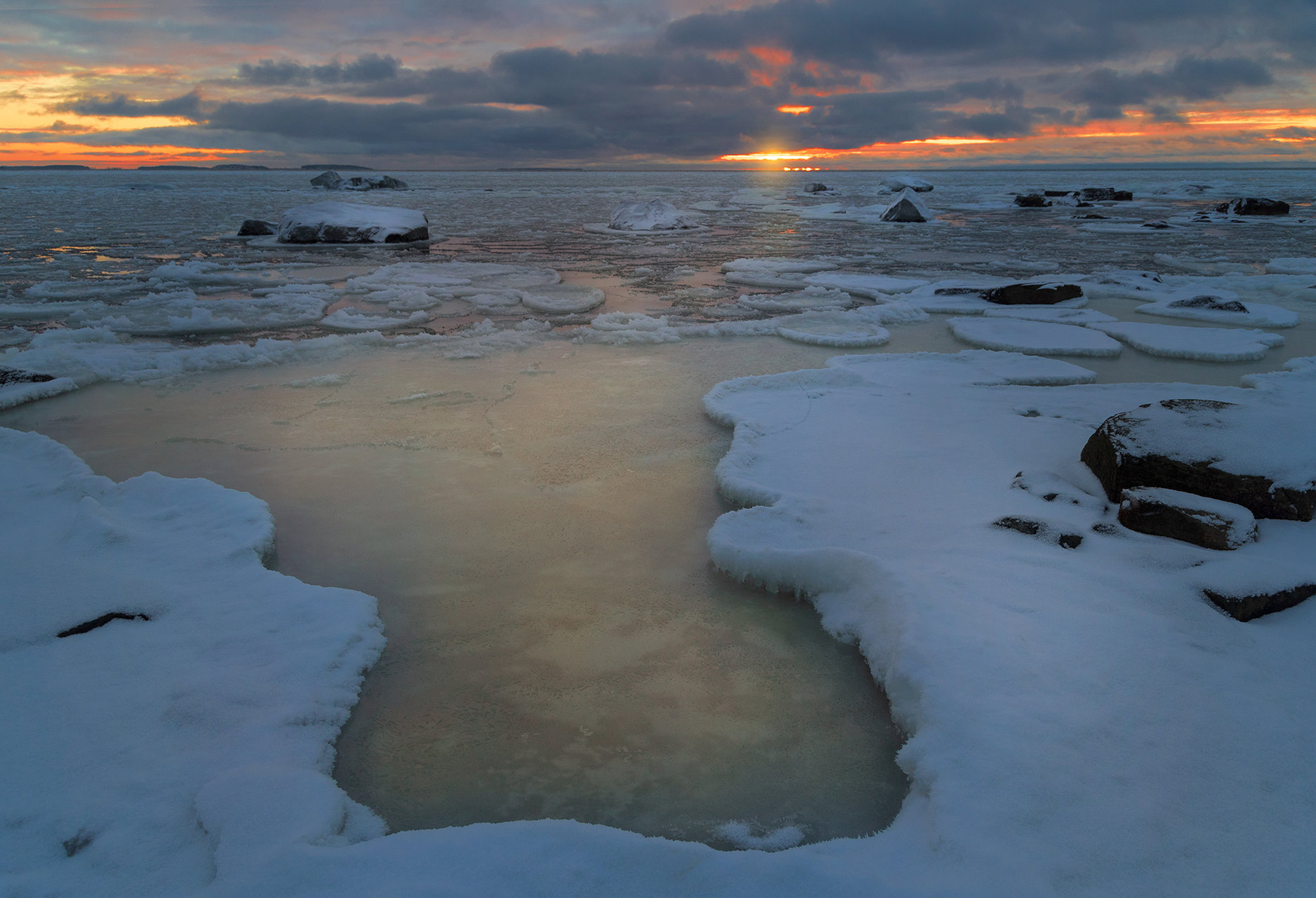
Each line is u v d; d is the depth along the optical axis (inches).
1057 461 141.4
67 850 63.2
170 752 74.5
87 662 86.8
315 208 633.0
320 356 242.2
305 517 131.4
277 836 63.4
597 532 126.7
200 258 511.2
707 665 93.8
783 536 116.7
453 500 138.4
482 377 218.7
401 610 104.7
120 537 112.9
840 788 74.9
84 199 1320.1
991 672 81.1
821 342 262.2
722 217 976.3
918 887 58.1
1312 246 592.4
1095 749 70.7
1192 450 117.1
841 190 1796.3
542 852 61.4
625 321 300.5
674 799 73.3
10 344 256.2
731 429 174.2
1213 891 57.1
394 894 56.9
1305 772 67.3
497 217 962.7
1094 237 681.0
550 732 82.2
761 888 58.2
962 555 107.0
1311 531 106.3
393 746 80.4
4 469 141.3
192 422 179.8
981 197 1387.8
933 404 182.4
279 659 89.0
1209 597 92.4
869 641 95.0
